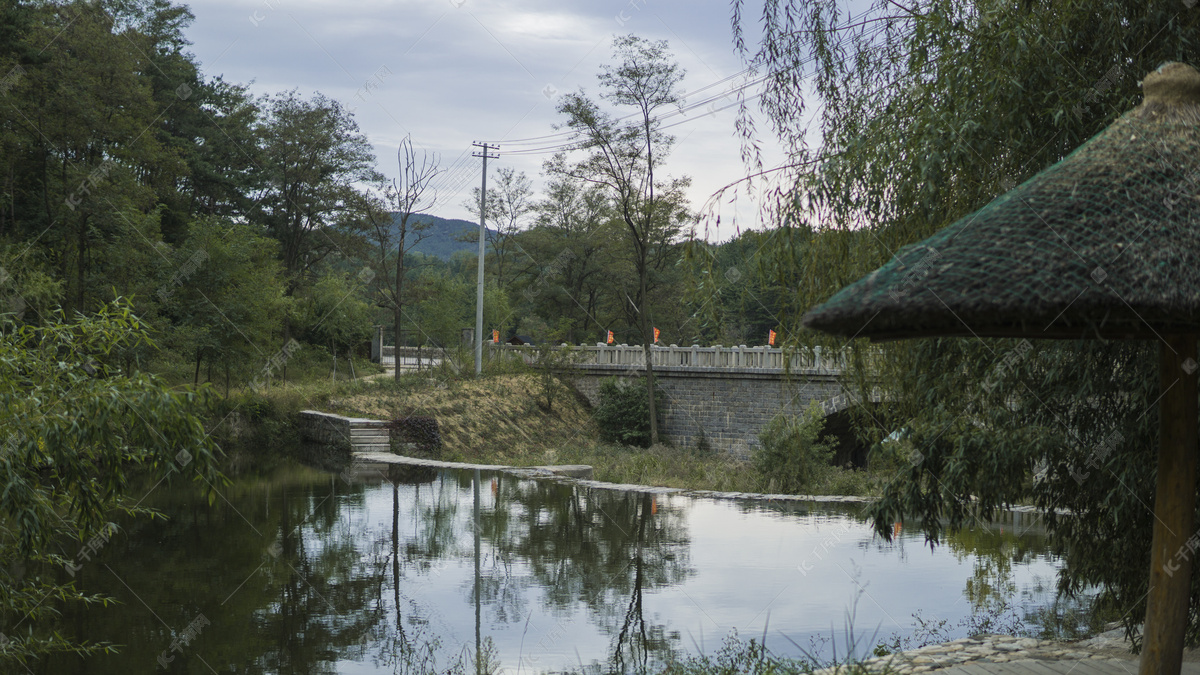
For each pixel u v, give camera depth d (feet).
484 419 121.39
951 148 22.93
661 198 131.85
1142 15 22.27
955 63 24.18
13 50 87.66
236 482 79.56
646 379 129.39
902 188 24.41
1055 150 23.07
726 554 48.96
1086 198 14.03
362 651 32.27
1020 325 13.48
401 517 61.67
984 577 42.78
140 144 106.83
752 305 124.67
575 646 32.40
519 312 236.02
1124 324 14.39
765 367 116.16
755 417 118.83
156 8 153.58
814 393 108.68
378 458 99.40
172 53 154.40
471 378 134.10
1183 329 14.21
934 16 24.59
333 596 40.40
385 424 107.65
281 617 37.01
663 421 128.26
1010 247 13.44
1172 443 15.85
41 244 97.25
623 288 187.32
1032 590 39.91
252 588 41.78
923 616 35.32
